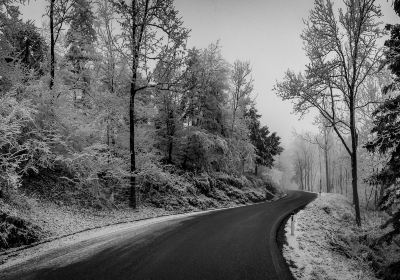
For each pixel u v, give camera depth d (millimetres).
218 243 11336
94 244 10422
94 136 17938
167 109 25656
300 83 20391
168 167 24484
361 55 18734
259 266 8891
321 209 24625
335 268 10023
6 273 7461
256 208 24359
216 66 29219
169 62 18078
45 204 13477
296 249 11312
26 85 15078
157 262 8742
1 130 11008
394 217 10961
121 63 20172
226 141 31406
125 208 17859
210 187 27656
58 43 18688
